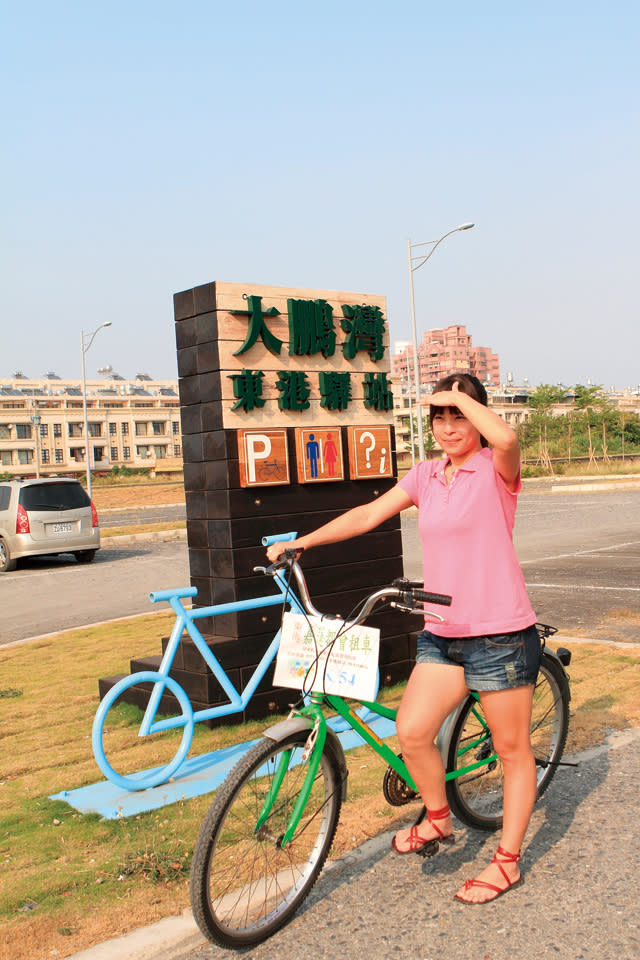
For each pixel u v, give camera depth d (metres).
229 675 5.19
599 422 77.19
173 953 2.87
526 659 3.07
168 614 9.80
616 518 20.05
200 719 4.58
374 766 4.44
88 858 3.53
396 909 3.06
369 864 3.39
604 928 2.85
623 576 10.93
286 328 5.68
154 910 3.06
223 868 3.01
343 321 6.00
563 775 4.21
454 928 2.91
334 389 5.87
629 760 4.34
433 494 3.19
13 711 5.85
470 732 3.52
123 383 140.38
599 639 7.35
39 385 129.50
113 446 112.25
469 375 3.18
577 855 3.37
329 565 5.78
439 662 3.17
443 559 3.11
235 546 5.29
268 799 2.98
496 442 2.90
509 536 3.12
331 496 5.83
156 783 4.28
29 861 3.52
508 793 3.17
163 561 15.47
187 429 5.61
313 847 3.12
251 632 5.30
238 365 5.42
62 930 2.95
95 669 7.06
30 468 105.69
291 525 5.59
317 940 2.90
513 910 3.00
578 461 64.12
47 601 11.55
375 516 3.31
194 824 3.82
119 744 5.01
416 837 3.31
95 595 11.84
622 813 3.72
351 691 2.99
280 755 3.01
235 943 2.82
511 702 3.09
